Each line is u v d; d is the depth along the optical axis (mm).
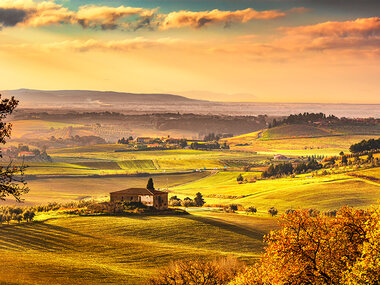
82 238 81000
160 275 45219
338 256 27359
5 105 26266
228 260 46250
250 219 110250
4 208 100875
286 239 27703
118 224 92562
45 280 52000
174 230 91125
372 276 24188
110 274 58250
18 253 68500
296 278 26703
